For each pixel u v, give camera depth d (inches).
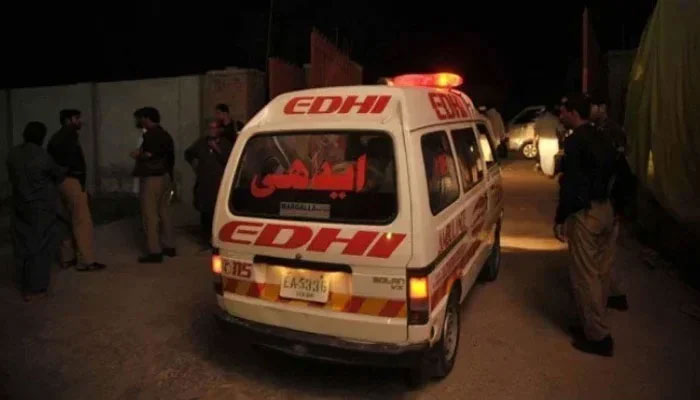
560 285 233.6
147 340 184.2
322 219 138.3
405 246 129.9
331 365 167.2
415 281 130.1
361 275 133.9
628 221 326.6
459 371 161.3
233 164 151.2
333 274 137.4
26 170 214.2
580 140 164.2
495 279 241.6
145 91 394.3
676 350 173.3
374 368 165.0
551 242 305.3
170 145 271.3
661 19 253.1
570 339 181.9
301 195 141.8
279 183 144.9
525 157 716.7
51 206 221.1
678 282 232.2
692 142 229.0
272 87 288.7
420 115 146.5
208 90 360.2
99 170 414.3
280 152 146.4
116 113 406.6
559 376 158.1
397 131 134.7
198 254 287.7
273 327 145.3
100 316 203.8
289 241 139.9
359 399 147.8
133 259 278.4
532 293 224.5
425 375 150.0
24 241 217.5
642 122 273.0
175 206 379.9
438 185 147.3
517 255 279.4
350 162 138.5
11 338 184.9
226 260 150.8
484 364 165.3
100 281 242.2
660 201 248.4
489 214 211.9
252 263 146.1
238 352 175.9
